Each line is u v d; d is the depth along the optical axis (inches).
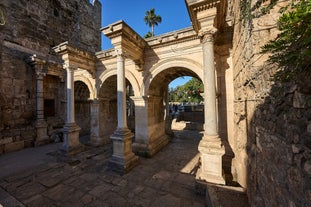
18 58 317.1
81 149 269.4
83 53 266.2
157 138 291.1
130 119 474.3
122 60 197.3
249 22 93.7
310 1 35.3
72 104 259.3
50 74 362.3
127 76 263.0
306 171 44.8
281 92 61.6
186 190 152.6
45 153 272.7
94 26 520.4
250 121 111.6
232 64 184.4
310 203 42.6
